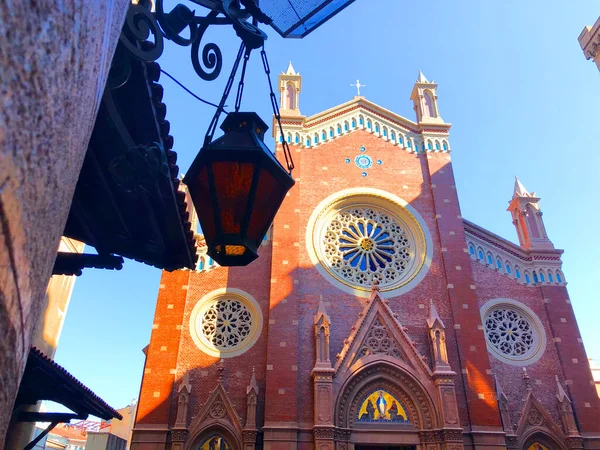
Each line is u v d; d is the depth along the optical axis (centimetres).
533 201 3856
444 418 2683
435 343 2933
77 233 954
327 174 3622
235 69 596
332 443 2583
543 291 3422
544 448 2898
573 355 3181
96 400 1895
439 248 3397
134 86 647
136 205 828
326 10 642
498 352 3184
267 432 2627
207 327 3080
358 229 3519
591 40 3142
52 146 151
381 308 3070
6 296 129
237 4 568
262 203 533
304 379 2839
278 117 623
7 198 124
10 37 120
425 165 3744
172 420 2747
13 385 138
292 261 3184
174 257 966
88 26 172
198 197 543
